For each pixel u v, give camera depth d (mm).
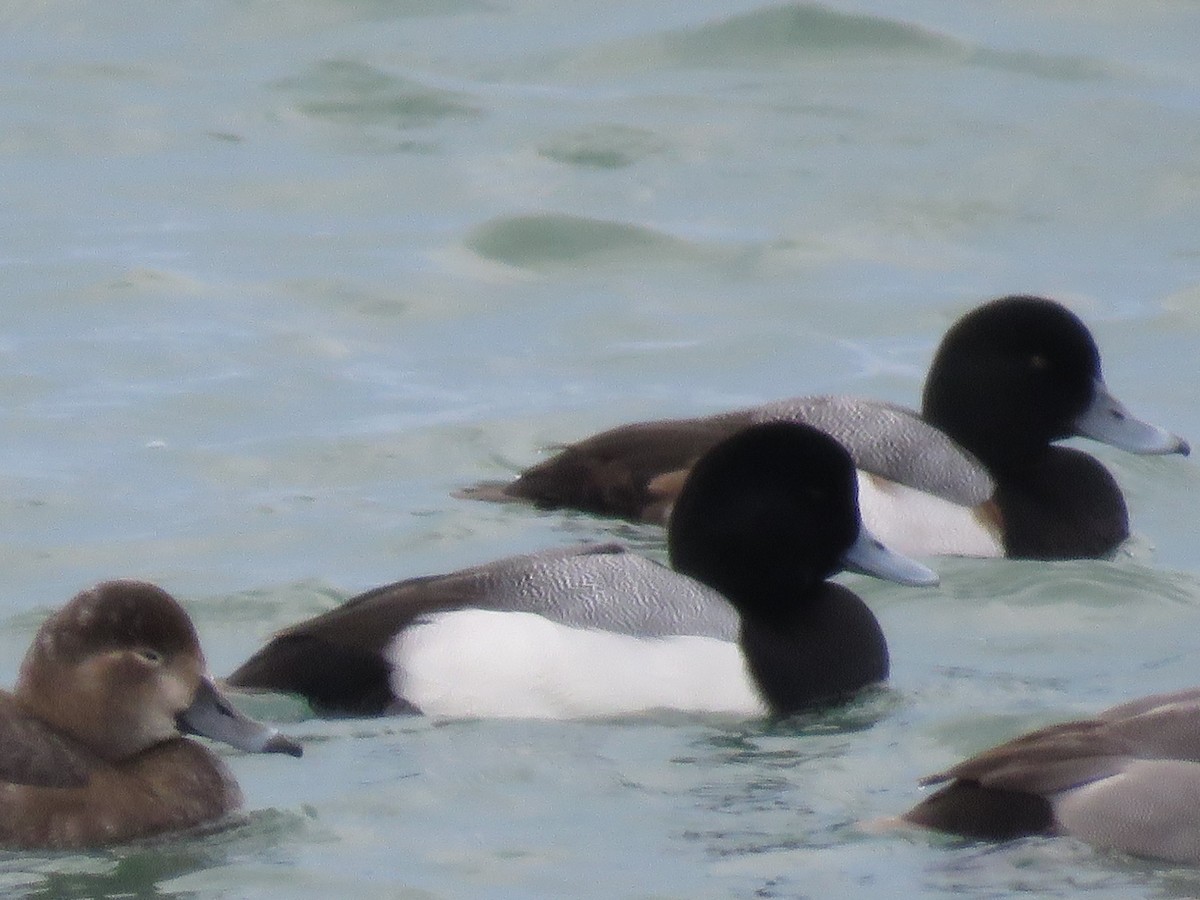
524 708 10430
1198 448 15359
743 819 9203
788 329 17625
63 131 21453
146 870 8664
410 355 16969
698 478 11383
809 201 20016
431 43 23516
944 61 22938
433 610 10578
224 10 24250
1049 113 21656
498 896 8430
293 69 22781
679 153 20984
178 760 9164
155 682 9148
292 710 10352
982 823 8672
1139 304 18047
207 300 17906
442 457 14859
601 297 18203
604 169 20688
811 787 9617
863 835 8844
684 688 10641
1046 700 10875
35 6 24281
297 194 20172
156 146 21172
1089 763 8594
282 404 15805
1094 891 8305
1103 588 12664
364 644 10430
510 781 9633
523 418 15633
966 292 18328
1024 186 20328
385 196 20125
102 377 16234
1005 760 8711
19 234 19203
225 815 9133
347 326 17516
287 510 13672
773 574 11242
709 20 23719
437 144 21141
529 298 18188
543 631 10547
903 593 12648
